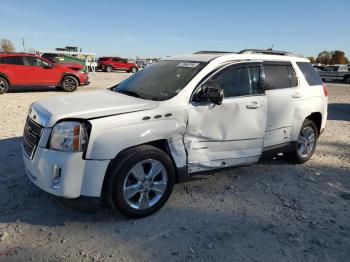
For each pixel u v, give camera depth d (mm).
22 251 3289
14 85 14977
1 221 3789
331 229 3932
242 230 3828
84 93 4766
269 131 5234
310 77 6152
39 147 3723
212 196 4652
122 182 3773
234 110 4680
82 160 3600
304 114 5797
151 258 3270
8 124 8281
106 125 3684
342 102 16453
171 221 3957
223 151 4699
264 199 4641
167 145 4145
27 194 4402
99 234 3633
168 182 4129
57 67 16078
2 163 5430
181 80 4512
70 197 3623
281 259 3342
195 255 3340
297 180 5379
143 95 4480
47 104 4121
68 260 3189
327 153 6973
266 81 5219
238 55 5012
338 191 5023
